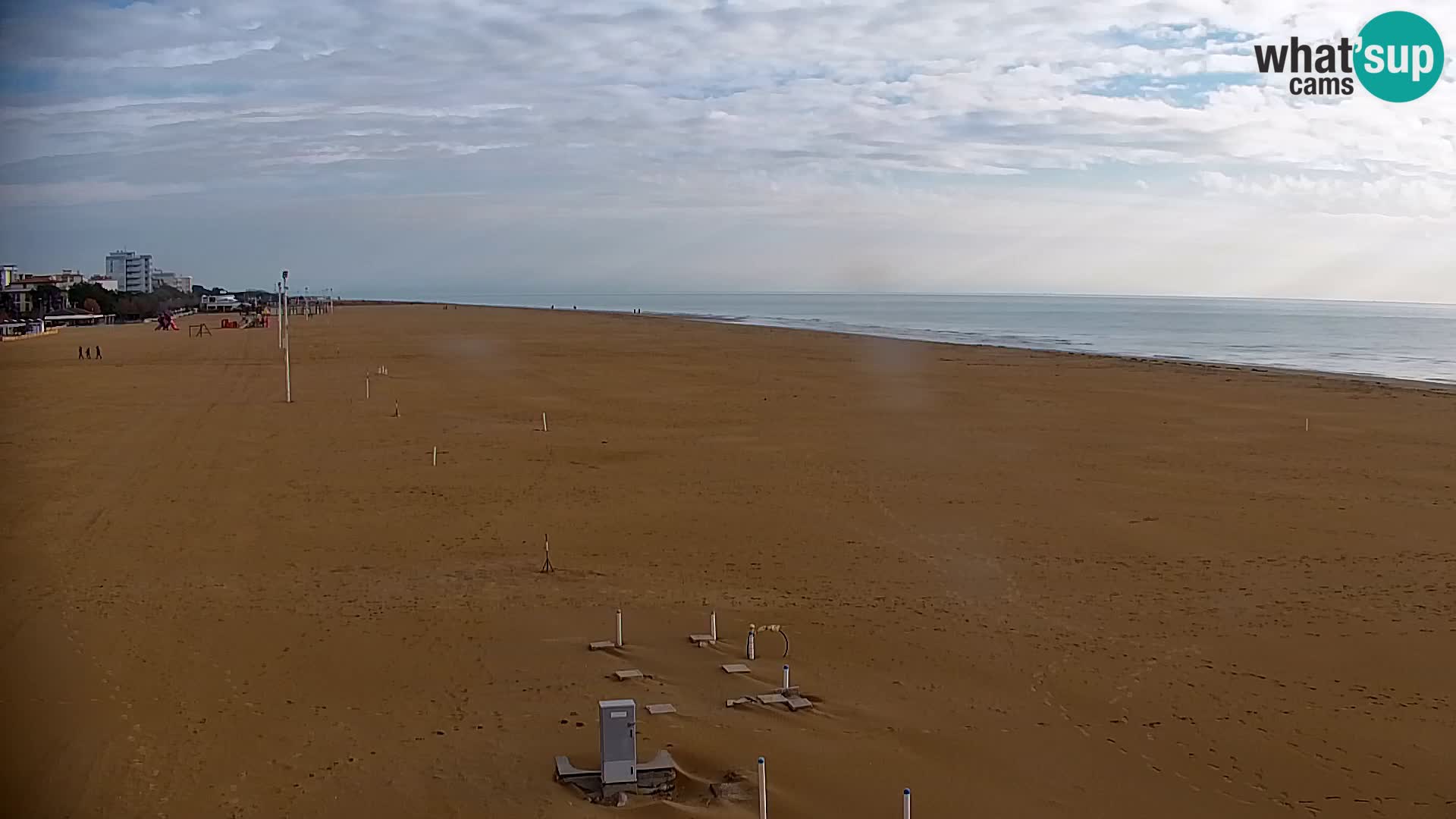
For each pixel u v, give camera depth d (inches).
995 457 1347.2
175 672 579.5
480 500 1071.6
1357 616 720.3
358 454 1339.8
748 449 1395.2
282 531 932.0
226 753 478.3
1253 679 604.1
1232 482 1195.9
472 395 1998.0
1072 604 740.0
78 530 925.8
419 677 577.6
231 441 1438.2
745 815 430.0
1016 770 484.1
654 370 2571.4
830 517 1003.9
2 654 606.2
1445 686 595.2
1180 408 1847.9
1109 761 497.0
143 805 427.8
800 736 510.9
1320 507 1063.6
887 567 831.7
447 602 719.7
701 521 984.3
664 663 607.8
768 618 696.4
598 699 549.3
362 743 490.9
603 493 1109.7
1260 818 448.1
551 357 2989.7
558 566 825.5
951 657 629.3
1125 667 618.2
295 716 522.0
